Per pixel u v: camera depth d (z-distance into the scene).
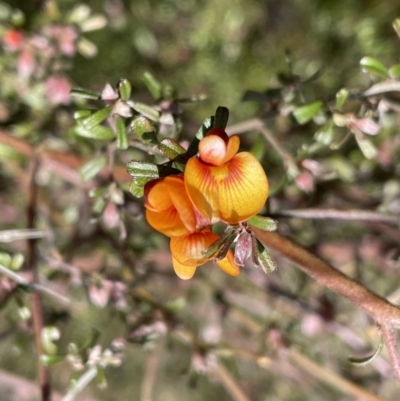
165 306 0.15
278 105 0.14
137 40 0.24
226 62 0.24
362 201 0.18
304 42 0.24
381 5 0.23
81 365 0.13
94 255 0.19
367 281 0.21
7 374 0.17
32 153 0.16
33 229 0.15
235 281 0.22
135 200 0.15
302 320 0.19
